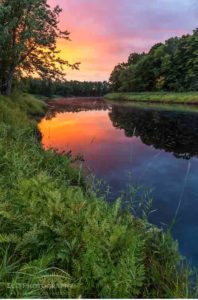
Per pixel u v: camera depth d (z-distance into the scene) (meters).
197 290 3.14
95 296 2.68
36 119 24.19
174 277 3.44
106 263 2.80
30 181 4.29
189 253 4.85
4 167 5.69
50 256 2.85
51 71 23.00
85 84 144.38
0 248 2.97
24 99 29.16
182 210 6.52
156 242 4.01
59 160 7.69
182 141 14.88
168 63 78.25
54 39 21.30
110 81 122.56
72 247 3.00
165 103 57.06
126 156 11.53
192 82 70.44
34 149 7.96
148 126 21.19
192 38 74.81
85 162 10.38
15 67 21.59
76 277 2.78
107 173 9.13
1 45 18.48
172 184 8.22
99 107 48.25
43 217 3.34
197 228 5.74
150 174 9.14
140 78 89.19
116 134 17.47
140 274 2.68
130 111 37.16
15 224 3.33
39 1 18.58
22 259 2.98
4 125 9.40
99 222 3.60
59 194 3.83
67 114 32.78
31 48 21.48
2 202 3.76
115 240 3.02
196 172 9.40
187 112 33.25
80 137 16.12
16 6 17.61
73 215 3.50
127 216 4.18
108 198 6.98
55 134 16.84
